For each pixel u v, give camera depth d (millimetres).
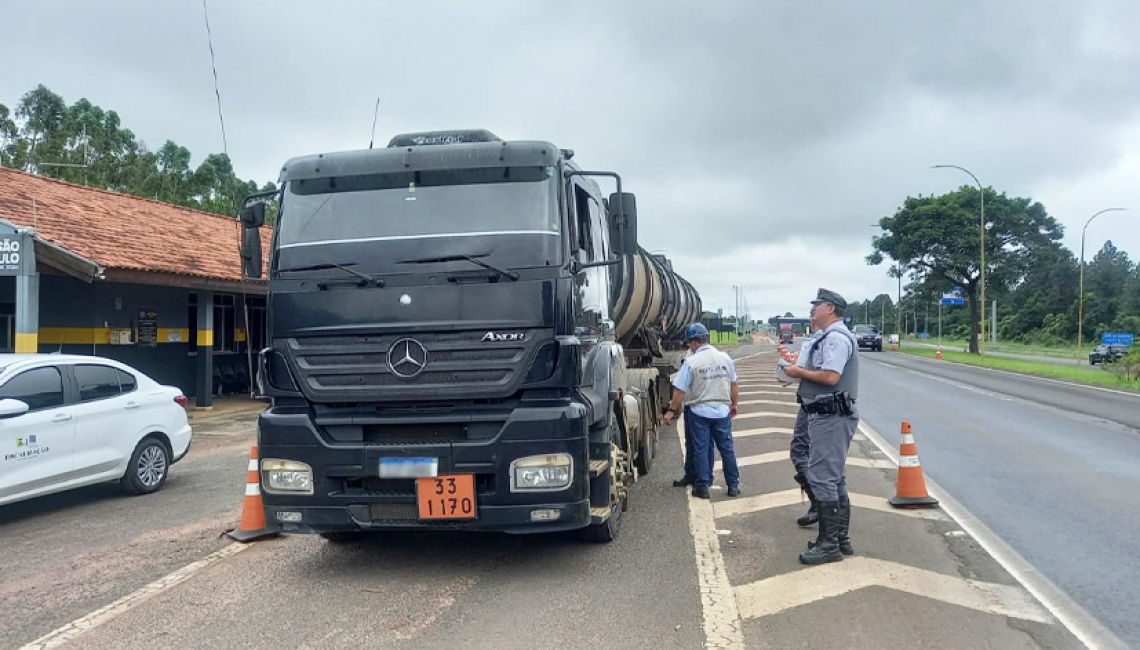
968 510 7988
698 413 8547
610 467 6453
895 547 6617
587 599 5418
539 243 5613
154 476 9336
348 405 5641
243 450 12586
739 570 6039
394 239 5730
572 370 5488
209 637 4820
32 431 7797
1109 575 5957
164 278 15516
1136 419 15891
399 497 5473
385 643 4688
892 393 22266
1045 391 23125
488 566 6199
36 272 12969
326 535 6922
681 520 7598
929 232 54500
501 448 5379
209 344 17984
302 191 5969
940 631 4836
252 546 6906
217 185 36531
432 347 5504
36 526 7738
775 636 4758
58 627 5031
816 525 7293
